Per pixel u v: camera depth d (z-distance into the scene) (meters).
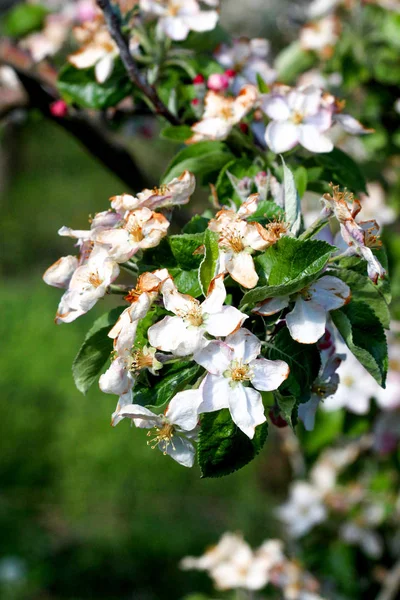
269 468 3.02
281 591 1.36
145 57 0.93
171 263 0.73
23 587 2.54
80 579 2.59
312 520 1.34
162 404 0.70
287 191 0.74
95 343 0.75
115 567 2.64
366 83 1.28
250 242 0.70
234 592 1.39
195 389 0.70
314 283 0.71
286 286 0.69
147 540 2.81
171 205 0.76
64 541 2.84
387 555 1.37
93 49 0.93
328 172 0.88
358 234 0.71
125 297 0.72
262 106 0.83
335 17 1.29
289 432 1.48
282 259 0.70
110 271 0.73
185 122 0.94
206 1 0.94
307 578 1.25
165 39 0.93
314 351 0.71
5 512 3.03
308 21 1.40
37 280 5.39
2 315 4.44
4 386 3.73
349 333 0.72
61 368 3.89
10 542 2.80
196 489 3.22
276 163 0.85
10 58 1.22
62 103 1.04
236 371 0.69
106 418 3.53
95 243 0.73
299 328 0.70
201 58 0.93
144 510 3.12
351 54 1.26
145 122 1.26
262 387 0.69
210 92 0.85
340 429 1.15
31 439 3.46
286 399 0.70
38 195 6.41
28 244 5.91
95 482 3.27
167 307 0.70
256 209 0.73
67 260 0.76
